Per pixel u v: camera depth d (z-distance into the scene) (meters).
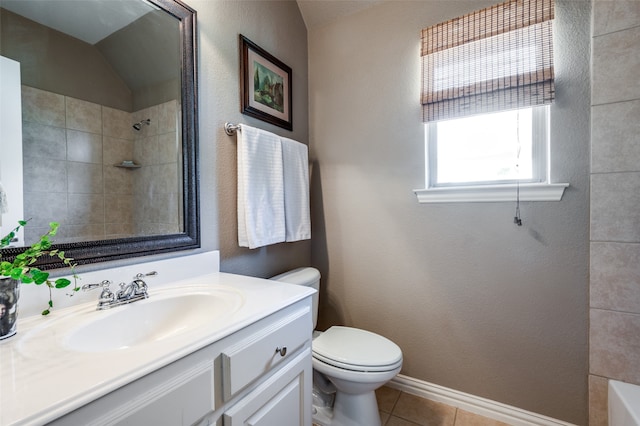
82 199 0.89
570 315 1.26
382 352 1.26
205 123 1.24
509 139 1.40
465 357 1.48
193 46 1.18
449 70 1.44
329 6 1.79
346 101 1.79
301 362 0.93
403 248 1.63
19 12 0.78
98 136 0.93
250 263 1.47
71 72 0.87
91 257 0.88
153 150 1.06
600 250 1.17
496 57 1.33
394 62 1.64
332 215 1.85
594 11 1.15
